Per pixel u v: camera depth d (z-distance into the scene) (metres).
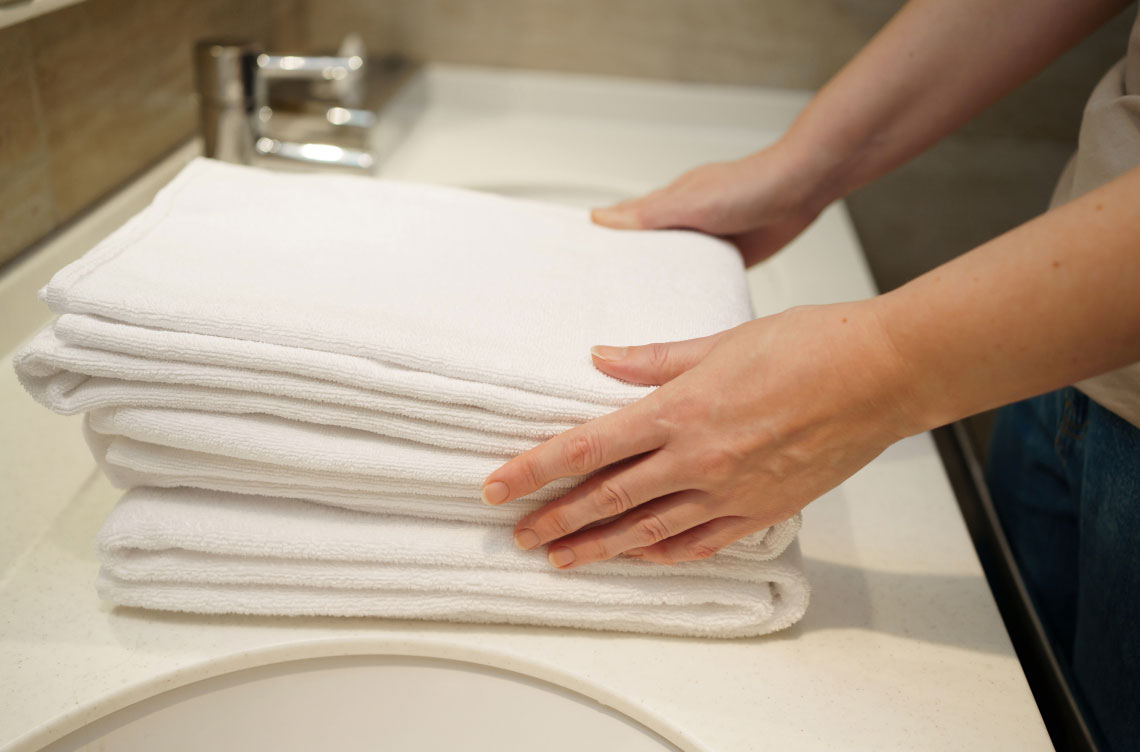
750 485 0.42
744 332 0.42
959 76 0.62
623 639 0.48
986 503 0.74
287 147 0.88
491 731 0.49
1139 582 0.49
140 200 0.78
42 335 0.44
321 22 1.24
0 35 0.61
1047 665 0.58
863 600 0.52
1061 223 0.35
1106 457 0.54
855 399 0.39
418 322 0.46
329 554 0.46
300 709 0.49
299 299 0.46
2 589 0.48
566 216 0.64
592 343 0.48
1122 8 0.59
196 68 0.80
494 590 0.46
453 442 0.44
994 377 0.37
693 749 0.43
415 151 1.08
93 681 0.43
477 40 1.25
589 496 0.43
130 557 0.46
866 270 0.92
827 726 0.44
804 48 1.23
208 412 0.45
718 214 0.66
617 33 1.23
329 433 0.45
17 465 0.57
